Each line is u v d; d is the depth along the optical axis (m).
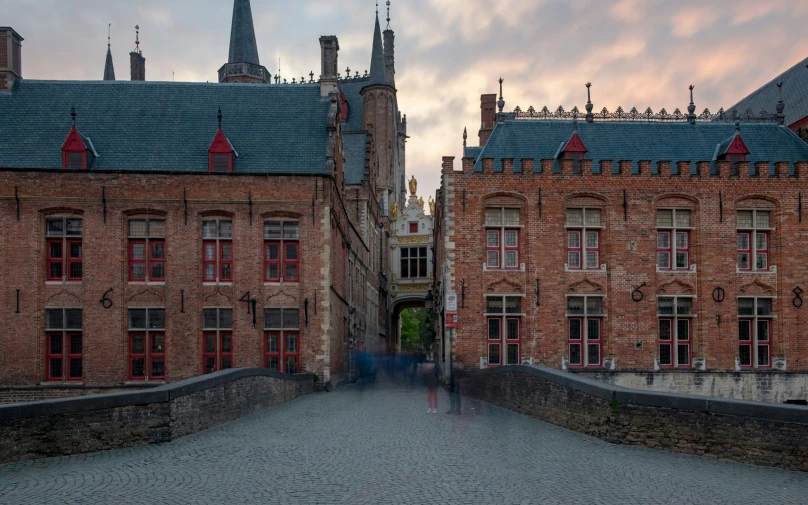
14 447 12.41
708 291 30.42
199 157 31.22
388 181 76.00
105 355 28.83
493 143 33.03
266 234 29.75
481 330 29.84
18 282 28.75
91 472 11.54
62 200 28.95
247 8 69.44
